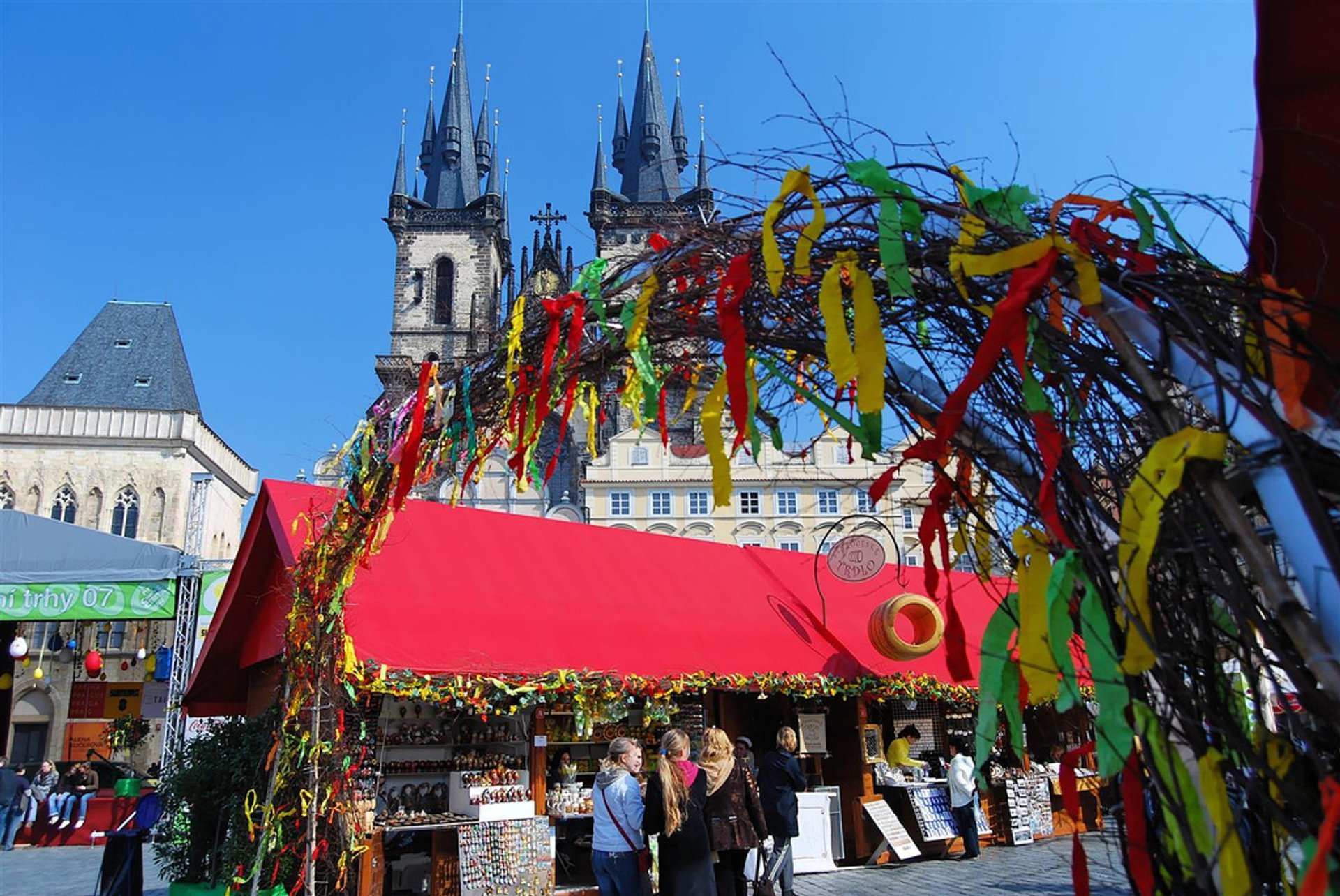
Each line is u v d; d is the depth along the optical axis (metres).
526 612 10.33
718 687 10.80
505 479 53.19
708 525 48.81
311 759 7.93
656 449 50.66
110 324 58.41
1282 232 2.67
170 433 50.59
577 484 53.25
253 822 9.04
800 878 11.05
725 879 7.44
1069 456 2.54
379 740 10.52
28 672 38.62
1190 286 2.41
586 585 11.35
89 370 56.19
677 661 10.81
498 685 9.02
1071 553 2.45
